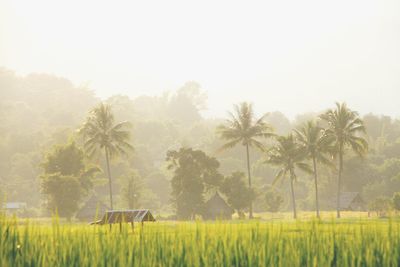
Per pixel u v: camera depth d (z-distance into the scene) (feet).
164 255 51.72
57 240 51.42
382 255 52.70
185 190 356.59
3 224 51.88
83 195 423.23
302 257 52.21
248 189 363.76
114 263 49.65
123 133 396.98
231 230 58.54
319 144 378.32
